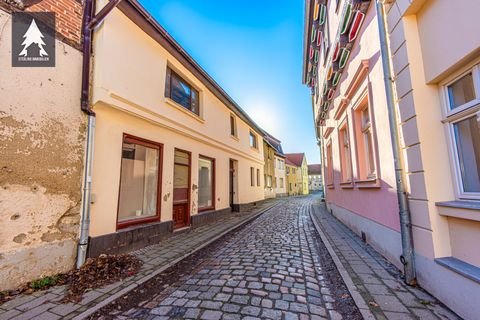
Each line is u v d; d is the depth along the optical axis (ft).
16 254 10.75
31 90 11.75
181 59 24.41
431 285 9.29
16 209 10.87
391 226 12.91
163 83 21.86
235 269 13.41
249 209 46.09
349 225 23.66
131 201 18.38
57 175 12.61
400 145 11.23
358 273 11.94
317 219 31.45
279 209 46.24
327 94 30.55
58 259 12.37
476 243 7.97
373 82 14.35
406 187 10.93
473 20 7.57
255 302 9.58
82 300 9.95
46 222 12.00
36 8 12.25
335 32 22.63
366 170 18.78
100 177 15.26
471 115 8.63
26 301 9.85
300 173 148.15
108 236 15.46
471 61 8.20
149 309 9.25
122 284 11.53
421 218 9.85
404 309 8.47
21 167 11.14
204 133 29.53
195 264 14.56
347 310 8.88
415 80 10.08
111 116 16.39
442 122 9.81
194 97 28.89
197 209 27.14
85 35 14.64
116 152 16.60
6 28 11.03
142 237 18.24
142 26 19.25
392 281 10.87
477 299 7.15
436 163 9.62
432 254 9.22
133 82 18.07
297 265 13.91
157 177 21.08
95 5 15.57
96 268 13.00
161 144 21.52
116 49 16.61
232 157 39.99
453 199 9.38
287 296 10.06
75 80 13.88
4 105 10.69
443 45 8.96
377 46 13.58
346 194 24.66
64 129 13.09
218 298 9.98
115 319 8.61
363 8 14.78
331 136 32.60
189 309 9.15
